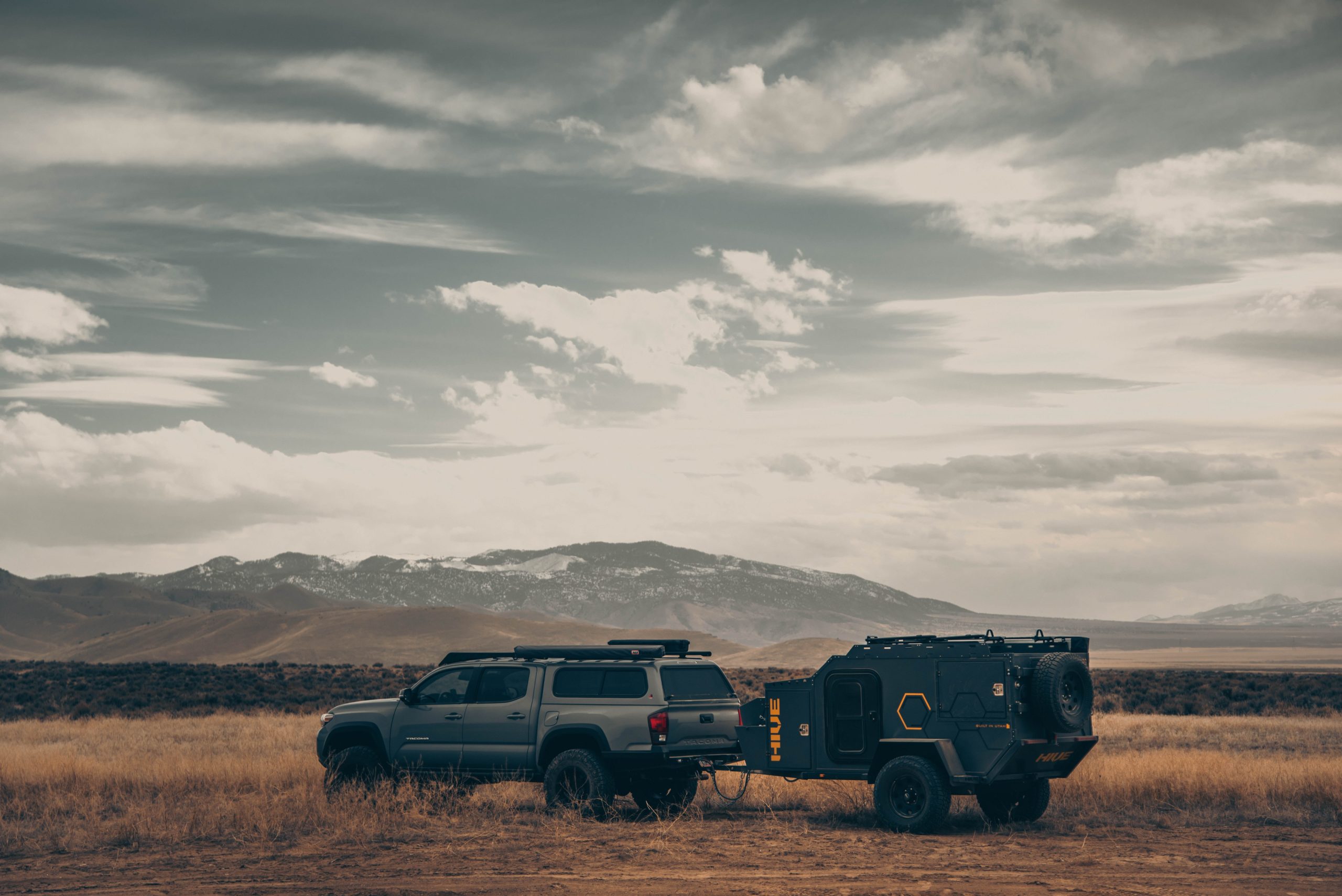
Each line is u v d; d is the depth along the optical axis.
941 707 14.43
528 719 15.87
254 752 26.41
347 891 10.98
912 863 12.14
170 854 13.21
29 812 16.73
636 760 15.16
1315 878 11.17
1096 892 10.57
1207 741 28.97
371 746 17.06
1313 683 64.00
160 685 61.22
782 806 16.94
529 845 13.46
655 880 11.38
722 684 16.56
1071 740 14.55
